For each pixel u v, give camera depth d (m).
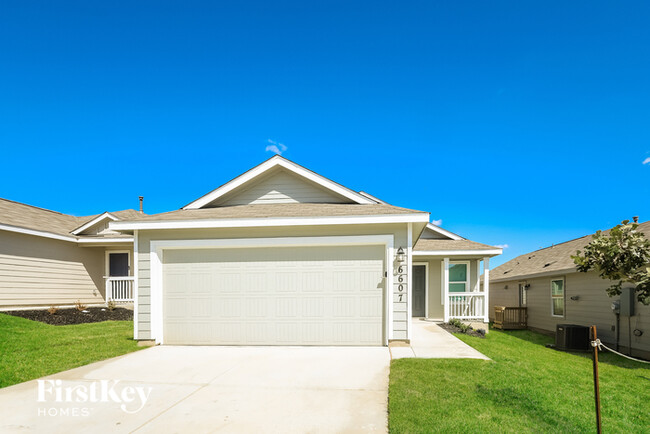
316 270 8.55
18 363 6.69
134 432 4.04
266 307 8.58
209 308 8.70
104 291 16.81
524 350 10.23
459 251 13.66
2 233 12.63
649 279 7.75
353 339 8.37
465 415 4.35
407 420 4.17
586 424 4.49
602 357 10.12
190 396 5.14
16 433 4.03
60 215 18.23
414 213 8.10
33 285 13.59
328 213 8.63
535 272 15.80
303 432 4.01
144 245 8.80
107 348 8.11
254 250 8.71
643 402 5.71
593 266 8.48
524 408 4.71
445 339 9.38
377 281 8.41
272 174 11.00
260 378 5.93
